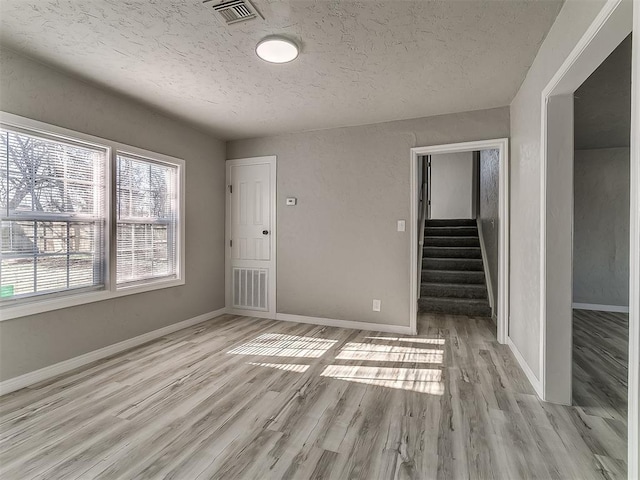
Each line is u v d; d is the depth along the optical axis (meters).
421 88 2.92
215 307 4.39
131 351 3.10
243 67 2.55
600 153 4.83
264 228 4.35
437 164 7.64
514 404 2.16
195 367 2.75
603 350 3.18
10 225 2.36
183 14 1.93
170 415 2.03
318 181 4.06
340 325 3.96
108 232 2.98
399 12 1.92
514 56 2.39
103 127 2.93
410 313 3.67
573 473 1.55
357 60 2.45
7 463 1.61
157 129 3.47
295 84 2.84
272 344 3.32
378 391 2.34
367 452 1.70
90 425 1.92
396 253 3.73
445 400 2.22
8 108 2.29
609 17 1.36
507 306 3.30
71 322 2.70
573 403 2.17
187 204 3.90
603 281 4.84
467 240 5.48
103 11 1.90
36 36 2.14
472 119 3.42
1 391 2.27
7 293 2.35
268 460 1.64
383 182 3.78
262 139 4.33
